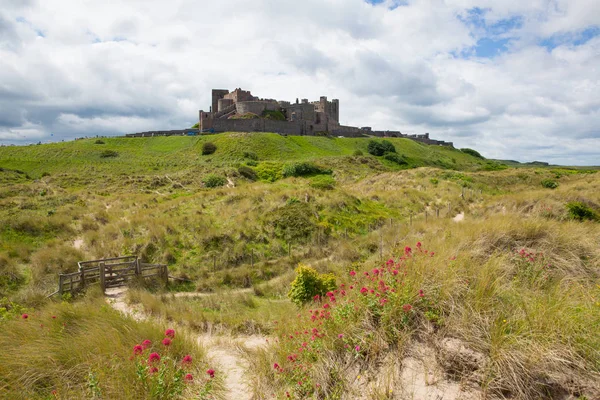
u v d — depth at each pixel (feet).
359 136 364.99
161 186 120.98
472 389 11.34
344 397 12.30
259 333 25.77
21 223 55.57
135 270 43.55
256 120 296.51
